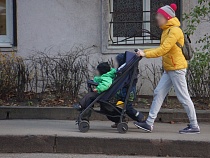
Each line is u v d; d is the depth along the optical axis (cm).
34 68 1232
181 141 872
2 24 1318
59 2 1272
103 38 1259
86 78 1197
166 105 1155
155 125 1051
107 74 919
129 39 1286
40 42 1279
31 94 1200
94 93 930
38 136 897
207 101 1166
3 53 1288
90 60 1266
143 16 1288
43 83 1202
